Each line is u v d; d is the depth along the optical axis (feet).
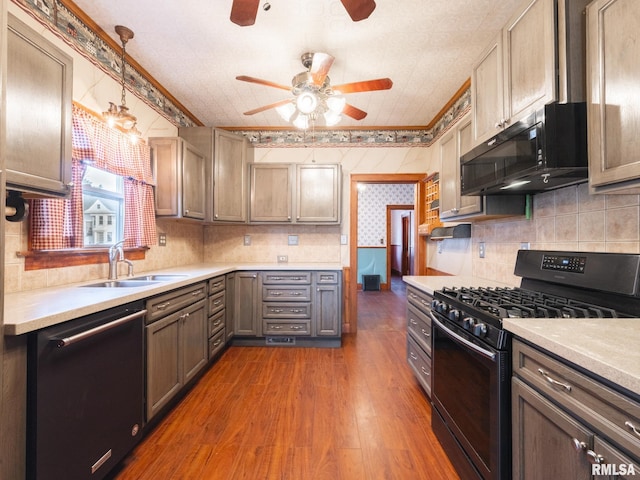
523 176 4.62
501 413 3.69
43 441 3.54
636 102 3.20
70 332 3.94
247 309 10.83
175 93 9.92
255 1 4.77
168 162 8.96
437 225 11.02
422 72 8.64
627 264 4.02
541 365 3.15
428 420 6.45
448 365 5.32
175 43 7.40
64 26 6.13
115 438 4.70
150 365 5.68
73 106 6.13
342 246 12.78
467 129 7.09
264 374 8.60
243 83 9.30
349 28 6.86
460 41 7.31
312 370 8.88
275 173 11.85
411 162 12.75
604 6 3.57
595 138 3.70
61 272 6.17
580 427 2.61
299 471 5.00
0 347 3.20
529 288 5.88
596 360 2.41
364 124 12.44
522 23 4.84
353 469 5.06
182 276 7.68
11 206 4.54
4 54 3.30
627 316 3.90
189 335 7.34
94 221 7.23
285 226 12.85
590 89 3.78
